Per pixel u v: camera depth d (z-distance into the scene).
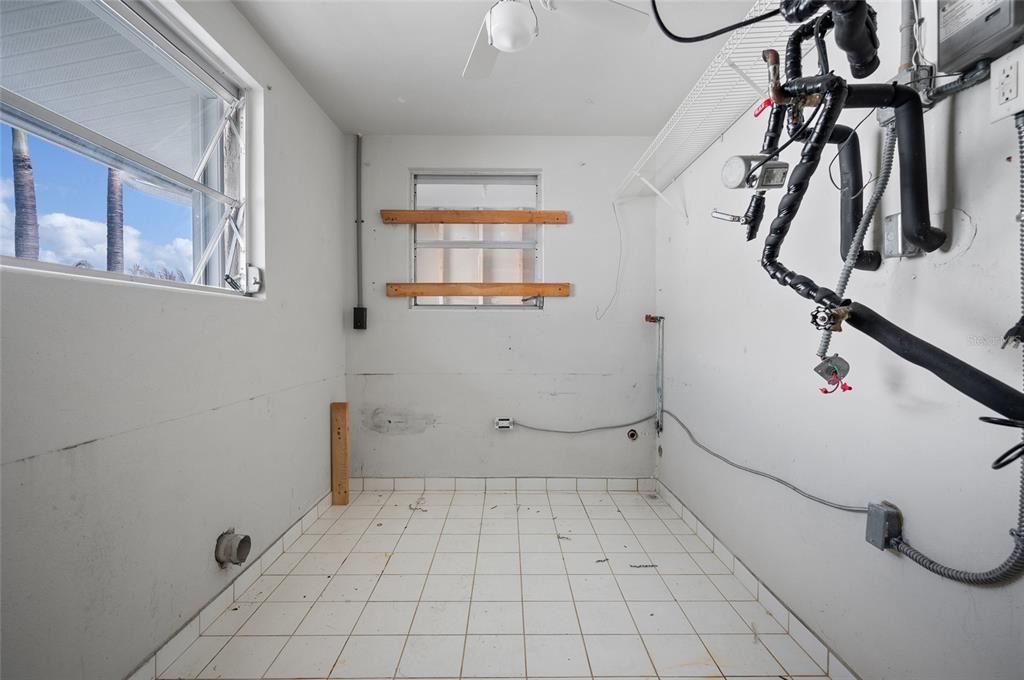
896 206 1.11
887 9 1.13
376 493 2.88
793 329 1.53
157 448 1.31
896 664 1.12
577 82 2.24
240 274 1.85
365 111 2.56
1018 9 0.74
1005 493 0.88
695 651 1.46
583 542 2.22
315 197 2.42
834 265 1.33
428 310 2.94
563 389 2.96
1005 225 0.87
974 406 0.93
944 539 0.99
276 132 1.99
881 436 1.17
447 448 2.95
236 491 1.70
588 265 2.95
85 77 1.23
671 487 2.71
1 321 0.90
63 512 1.03
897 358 1.12
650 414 2.96
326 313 2.59
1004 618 0.87
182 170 1.59
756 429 1.76
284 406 2.08
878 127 1.16
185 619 1.43
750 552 1.81
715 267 2.12
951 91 0.92
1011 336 0.83
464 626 1.57
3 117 1.02
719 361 2.08
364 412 2.93
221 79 1.75
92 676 1.10
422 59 2.05
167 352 1.34
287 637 1.51
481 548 2.15
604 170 2.93
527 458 2.96
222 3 1.60
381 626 1.57
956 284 0.96
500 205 3.87
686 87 2.29
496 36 1.29
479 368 2.94
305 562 2.01
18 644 0.94
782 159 1.61
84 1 1.21
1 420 0.90
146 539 1.27
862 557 1.23
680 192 2.55
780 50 1.41
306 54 2.00
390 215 2.87
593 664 1.40
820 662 1.38
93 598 1.10
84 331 1.08
